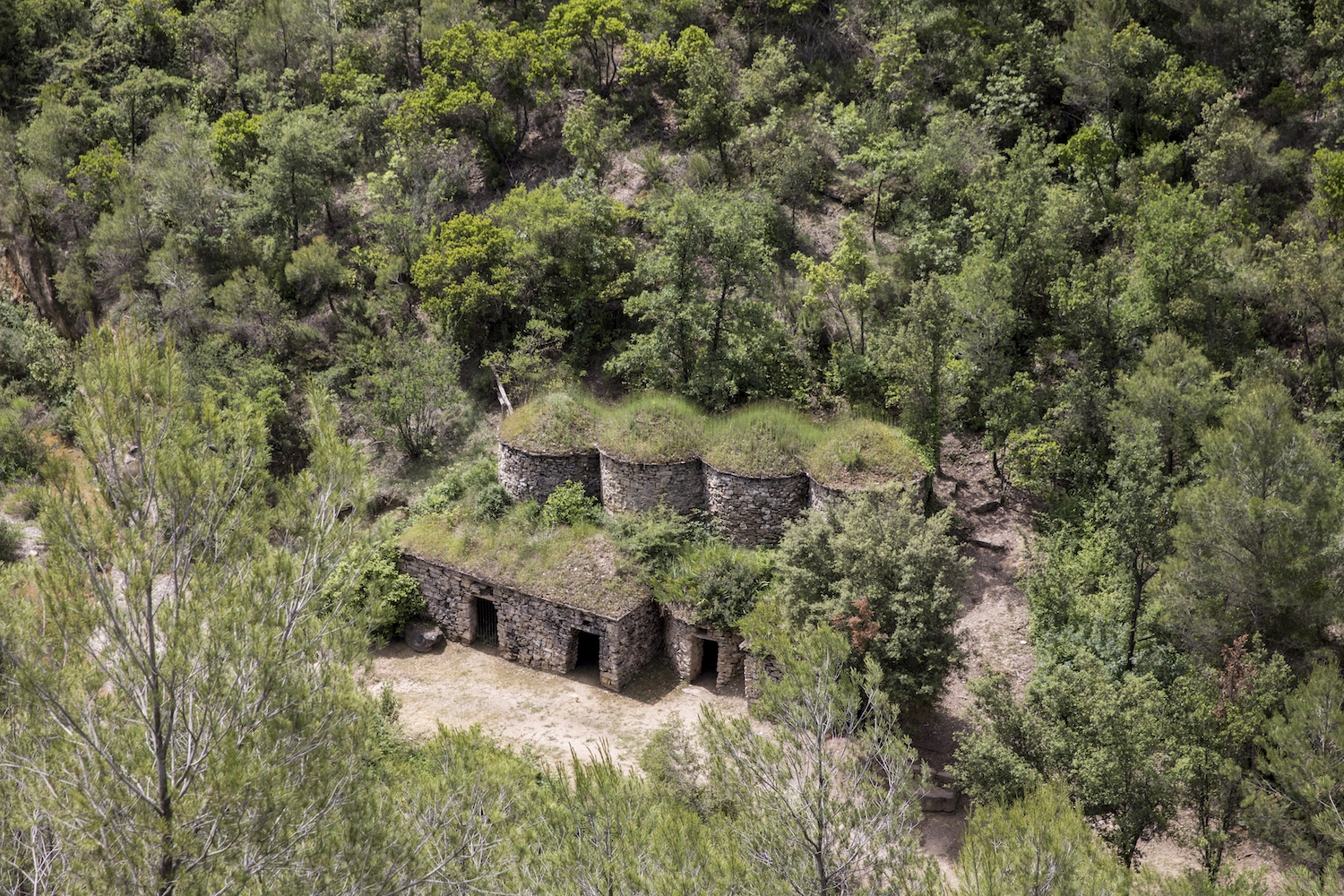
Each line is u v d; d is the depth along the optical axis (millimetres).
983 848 14617
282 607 12648
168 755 11461
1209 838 18391
